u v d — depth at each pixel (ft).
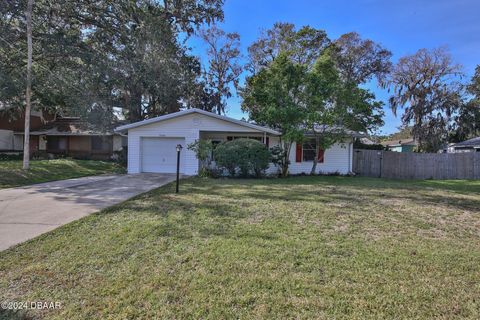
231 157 43.01
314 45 79.46
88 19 60.85
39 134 81.66
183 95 74.84
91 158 83.76
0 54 52.03
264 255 12.79
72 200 24.41
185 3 70.23
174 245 13.88
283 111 42.83
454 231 17.06
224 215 19.43
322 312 8.77
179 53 71.97
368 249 13.78
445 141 93.45
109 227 16.61
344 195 28.09
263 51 93.04
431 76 91.81
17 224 17.26
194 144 45.75
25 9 48.73
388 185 37.58
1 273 11.05
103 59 59.26
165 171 50.90
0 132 81.15
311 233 15.93
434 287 10.36
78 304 9.07
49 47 53.93
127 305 9.04
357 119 46.57
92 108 61.26
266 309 8.89
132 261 12.11
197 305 9.07
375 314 8.70
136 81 63.26
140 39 61.26
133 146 50.93
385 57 93.97
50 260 12.17
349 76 91.30
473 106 86.53
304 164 55.31
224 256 12.62
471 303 9.36
